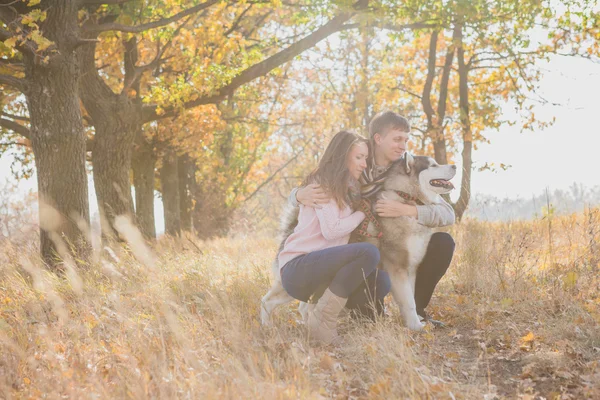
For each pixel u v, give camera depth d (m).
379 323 4.35
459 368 3.97
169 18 9.58
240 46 14.45
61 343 4.34
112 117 12.28
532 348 4.29
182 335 3.97
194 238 12.52
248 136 25.59
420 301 5.07
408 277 4.84
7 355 4.01
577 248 7.40
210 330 4.59
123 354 3.94
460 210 12.31
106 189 12.24
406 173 4.76
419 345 4.30
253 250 10.17
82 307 5.40
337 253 4.26
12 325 4.90
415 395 3.28
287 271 4.45
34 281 6.67
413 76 20.94
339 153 4.47
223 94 12.59
